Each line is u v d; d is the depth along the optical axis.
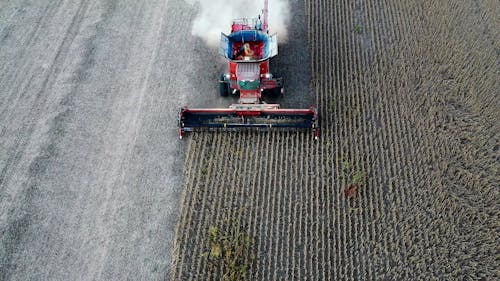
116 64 15.34
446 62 14.97
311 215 11.70
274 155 12.99
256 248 11.23
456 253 10.88
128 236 11.49
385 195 12.05
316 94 14.27
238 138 13.32
